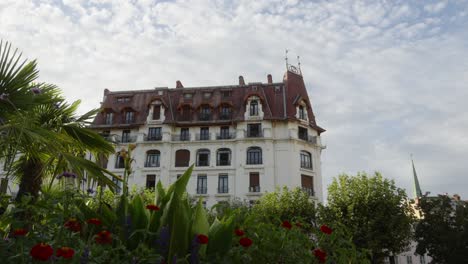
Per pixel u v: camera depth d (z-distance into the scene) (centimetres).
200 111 4281
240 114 4125
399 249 2548
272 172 3828
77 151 799
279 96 4281
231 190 3812
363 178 2683
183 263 387
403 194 2600
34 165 705
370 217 2512
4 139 577
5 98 618
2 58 660
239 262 426
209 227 461
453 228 3025
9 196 398
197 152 4038
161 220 442
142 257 352
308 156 4109
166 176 3912
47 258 285
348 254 550
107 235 362
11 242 319
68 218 397
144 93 4547
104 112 4416
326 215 2642
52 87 785
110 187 617
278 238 462
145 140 4103
